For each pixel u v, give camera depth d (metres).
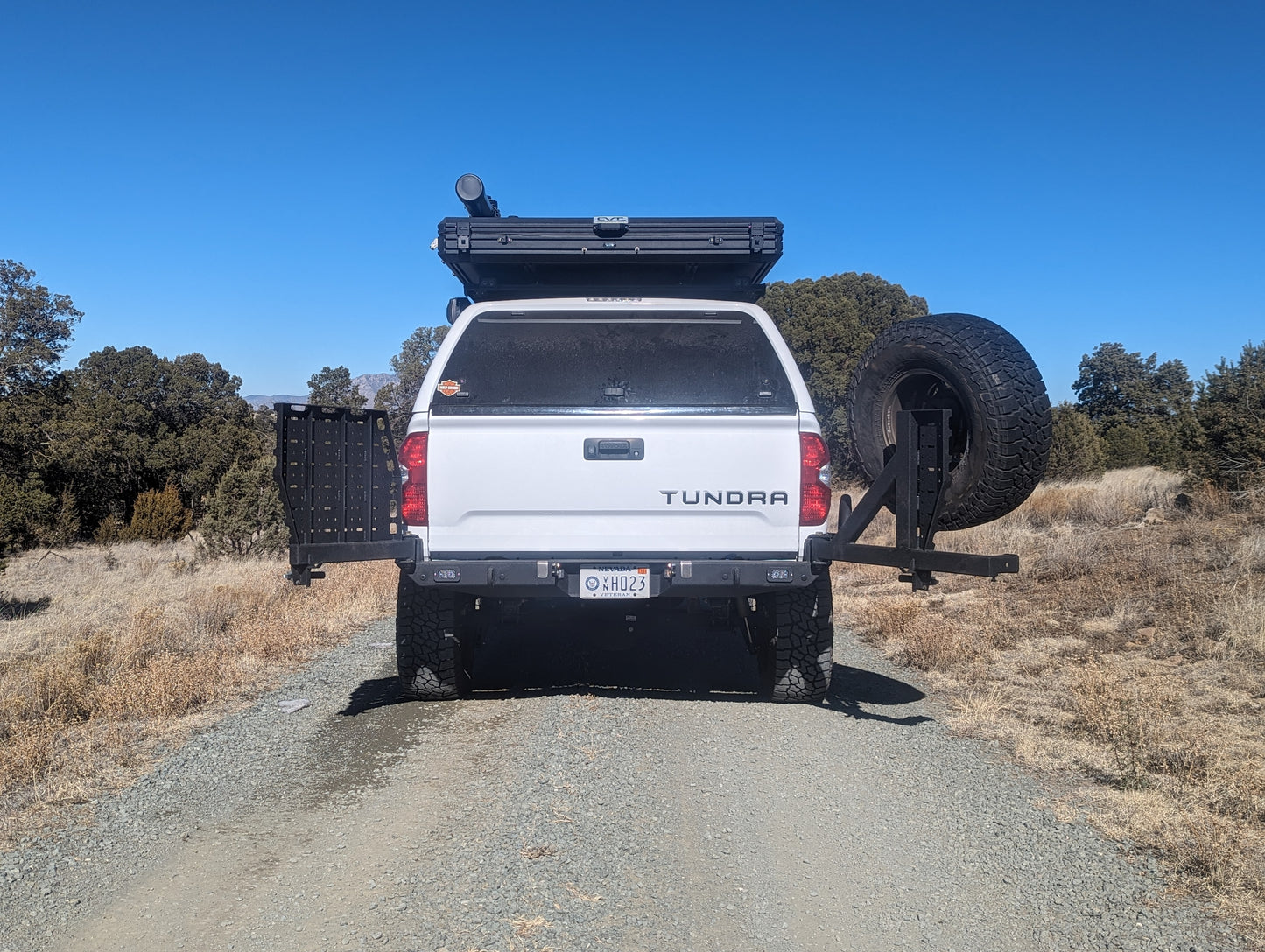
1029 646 7.58
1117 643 7.38
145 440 45.28
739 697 6.30
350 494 5.62
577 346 5.62
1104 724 5.22
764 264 6.48
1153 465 25.89
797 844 3.85
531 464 5.34
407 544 5.31
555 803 4.24
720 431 5.36
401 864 3.62
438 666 6.00
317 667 7.38
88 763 4.91
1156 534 11.90
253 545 19.23
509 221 6.19
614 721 5.60
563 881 3.46
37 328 43.06
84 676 6.50
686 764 4.82
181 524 31.61
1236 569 8.86
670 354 5.61
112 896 3.39
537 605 6.55
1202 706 5.62
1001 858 3.71
